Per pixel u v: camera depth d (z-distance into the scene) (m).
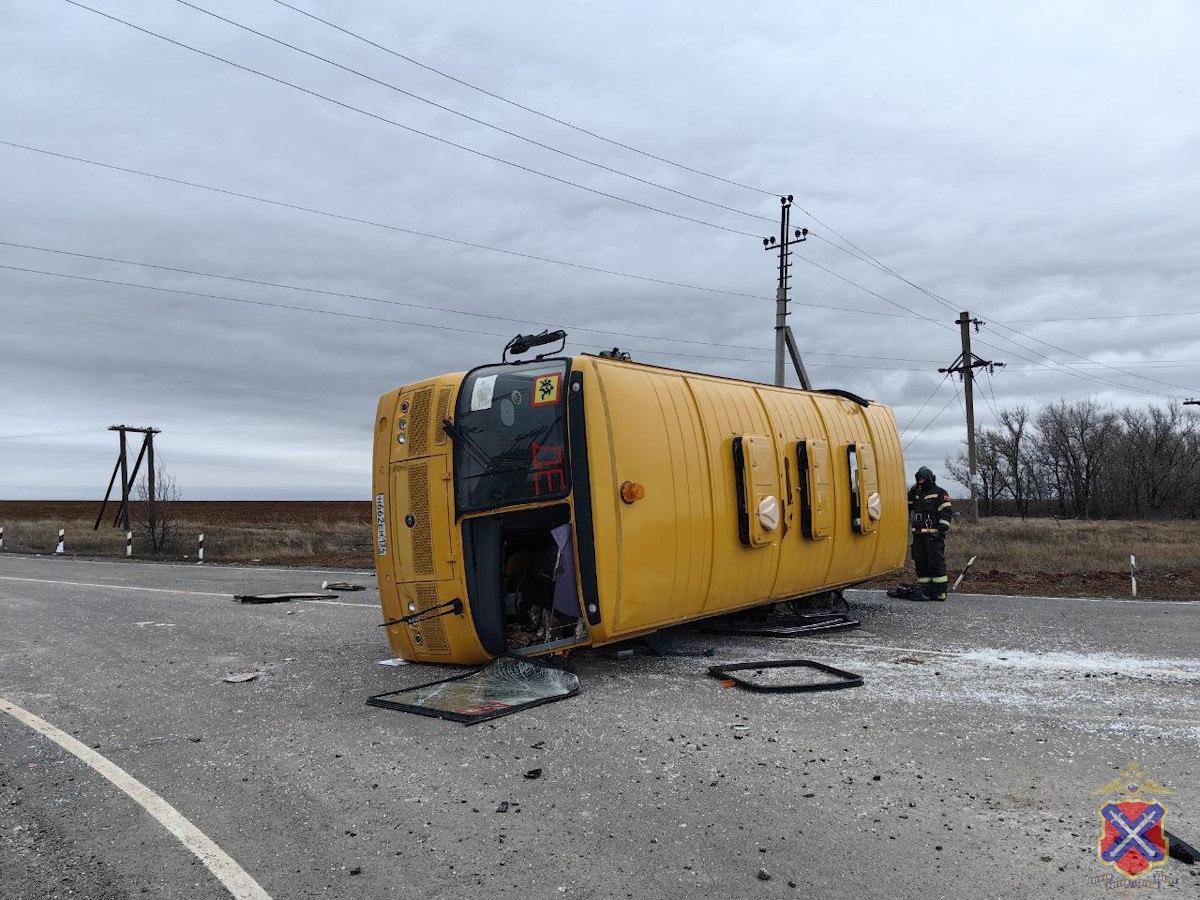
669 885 3.48
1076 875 3.50
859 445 10.88
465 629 7.46
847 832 3.97
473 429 7.52
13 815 4.47
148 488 30.44
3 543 31.77
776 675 7.30
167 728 6.11
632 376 7.73
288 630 10.52
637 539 7.27
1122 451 68.38
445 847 3.91
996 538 27.73
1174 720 5.79
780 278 28.78
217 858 3.85
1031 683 6.95
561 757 5.18
